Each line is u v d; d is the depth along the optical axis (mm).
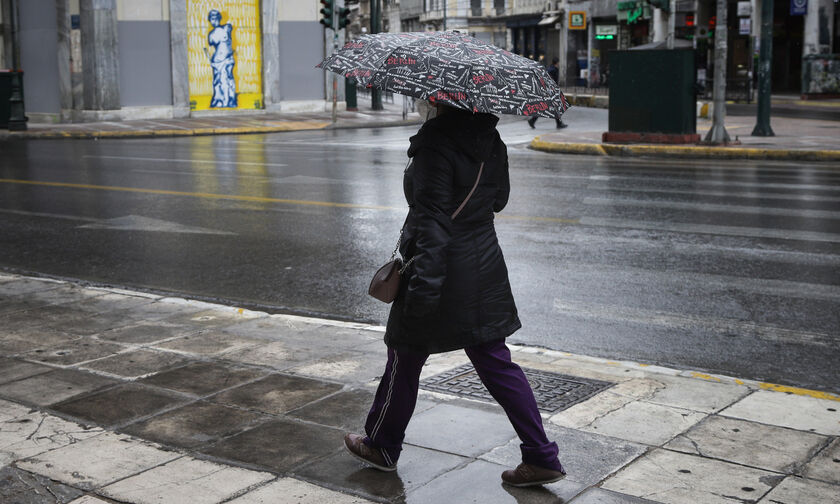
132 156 18812
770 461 3744
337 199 12195
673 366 5410
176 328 6004
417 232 3387
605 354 5645
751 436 4020
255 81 32562
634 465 3725
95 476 3629
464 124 3238
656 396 4578
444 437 4059
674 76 18750
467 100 3055
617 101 19469
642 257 8336
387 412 3613
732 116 28672
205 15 31156
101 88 29344
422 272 3217
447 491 3525
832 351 5641
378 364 5168
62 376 4934
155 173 15523
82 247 9219
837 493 3445
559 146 19703
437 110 3365
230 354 5371
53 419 4273
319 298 7109
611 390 4676
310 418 4297
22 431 4117
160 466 3732
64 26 29641
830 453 3826
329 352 5426
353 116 31844
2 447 3922
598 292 7113
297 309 6809
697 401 4496
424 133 3254
